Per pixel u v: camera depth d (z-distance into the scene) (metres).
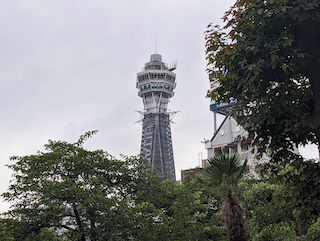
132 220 26.72
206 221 32.88
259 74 11.80
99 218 26.17
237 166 13.72
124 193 31.17
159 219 28.47
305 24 11.77
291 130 11.95
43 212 26.14
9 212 26.02
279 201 13.75
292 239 19.75
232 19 13.48
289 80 12.59
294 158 12.73
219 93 14.40
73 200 25.16
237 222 12.29
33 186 25.92
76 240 27.09
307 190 12.29
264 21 11.77
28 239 24.52
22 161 27.66
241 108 14.24
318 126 11.62
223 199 13.58
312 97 12.72
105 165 30.14
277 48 11.38
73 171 28.73
